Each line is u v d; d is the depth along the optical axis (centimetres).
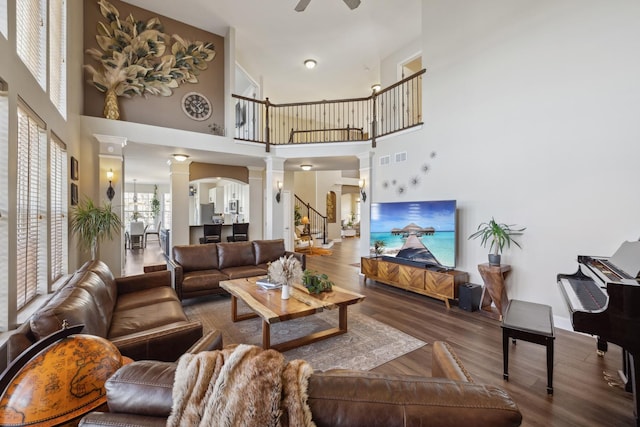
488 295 386
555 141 320
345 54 678
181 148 556
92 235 394
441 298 395
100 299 223
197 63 608
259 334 307
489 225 378
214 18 574
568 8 311
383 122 684
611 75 282
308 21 570
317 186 1209
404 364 247
